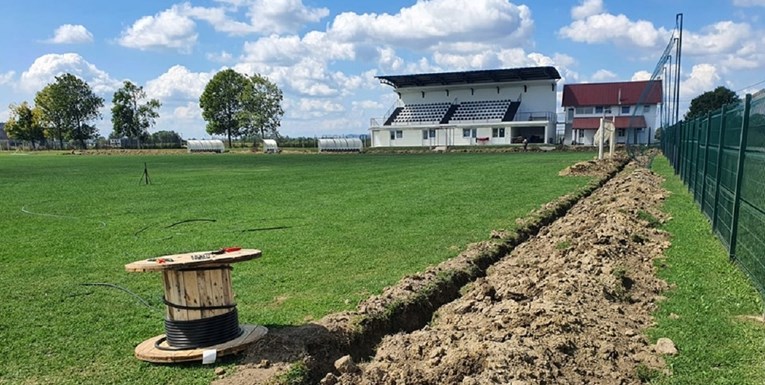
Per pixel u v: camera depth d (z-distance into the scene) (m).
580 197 15.16
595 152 45.19
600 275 6.60
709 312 5.60
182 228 11.16
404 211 12.67
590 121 67.06
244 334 5.04
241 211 13.36
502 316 5.28
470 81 71.38
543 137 65.62
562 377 4.19
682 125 18.91
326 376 4.44
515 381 3.94
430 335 5.08
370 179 21.80
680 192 15.41
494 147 55.34
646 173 20.28
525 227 10.54
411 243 9.30
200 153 63.66
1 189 19.62
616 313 5.57
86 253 9.00
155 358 4.67
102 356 4.91
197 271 4.71
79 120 90.12
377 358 4.86
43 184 21.66
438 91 74.25
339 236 10.00
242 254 4.95
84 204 15.05
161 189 19.12
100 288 7.00
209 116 84.19
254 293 6.69
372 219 11.70
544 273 7.11
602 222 9.85
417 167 28.91
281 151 64.75
